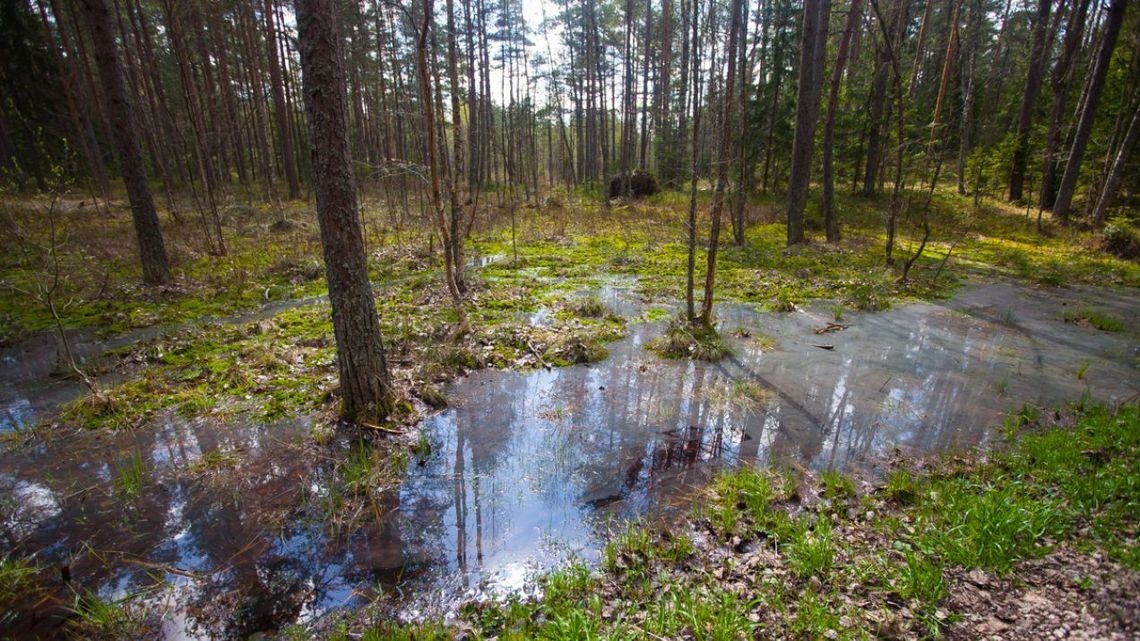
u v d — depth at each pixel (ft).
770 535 11.75
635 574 10.71
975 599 9.32
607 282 36.96
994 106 98.37
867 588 9.83
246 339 24.61
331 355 22.68
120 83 29.89
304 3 13.51
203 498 13.64
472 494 13.99
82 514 13.01
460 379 21.31
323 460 15.33
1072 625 8.51
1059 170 66.69
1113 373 21.95
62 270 33.04
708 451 16.11
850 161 79.66
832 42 84.69
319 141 14.79
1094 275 39.68
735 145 57.77
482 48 76.23
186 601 10.40
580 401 19.56
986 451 15.66
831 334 27.14
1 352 22.97
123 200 65.77
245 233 50.14
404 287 34.17
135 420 17.35
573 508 13.38
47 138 71.41
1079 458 13.84
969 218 56.34
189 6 55.16
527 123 108.27
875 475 14.58
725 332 26.99
